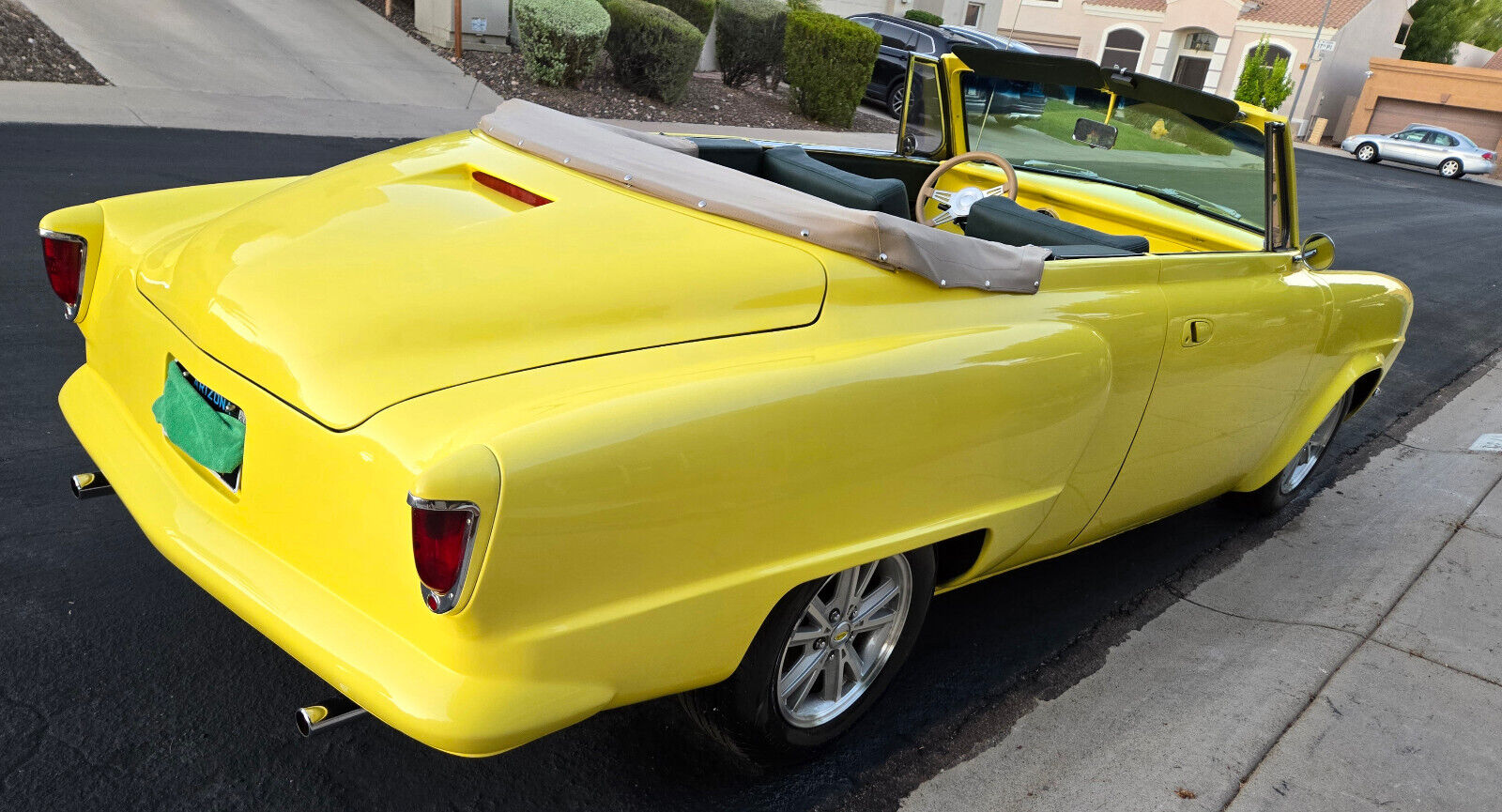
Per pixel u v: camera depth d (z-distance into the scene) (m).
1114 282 2.90
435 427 1.80
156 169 7.18
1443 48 48.38
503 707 1.78
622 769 2.53
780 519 2.09
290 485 1.94
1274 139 3.41
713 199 2.49
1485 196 26.28
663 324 2.14
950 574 2.81
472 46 13.66
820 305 2.32
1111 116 3.75
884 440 2.22
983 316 2.55
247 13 12.67
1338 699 3.17
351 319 2.00
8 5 10.38
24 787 2.18
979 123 4.14
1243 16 39.75
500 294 2.08
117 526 3.18
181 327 2.22
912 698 2.97
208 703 2.51
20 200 6.05
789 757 2.55
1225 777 2.76
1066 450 2.72
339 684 1.81
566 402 1.86
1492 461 5.51
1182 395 3.12
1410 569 4.14
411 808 2.31
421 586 1.72
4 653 2.55
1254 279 3.46
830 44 15.70
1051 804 2.59
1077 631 3.45
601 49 13.28
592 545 1.82
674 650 2.02
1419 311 9.66
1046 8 44.34
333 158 8.49
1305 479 4.62
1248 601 3.79
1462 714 3.17
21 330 4.45
